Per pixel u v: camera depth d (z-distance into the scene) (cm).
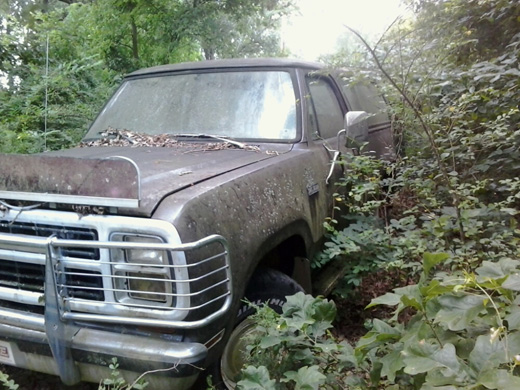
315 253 336
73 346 220
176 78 399
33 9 1041
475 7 411
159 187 232
